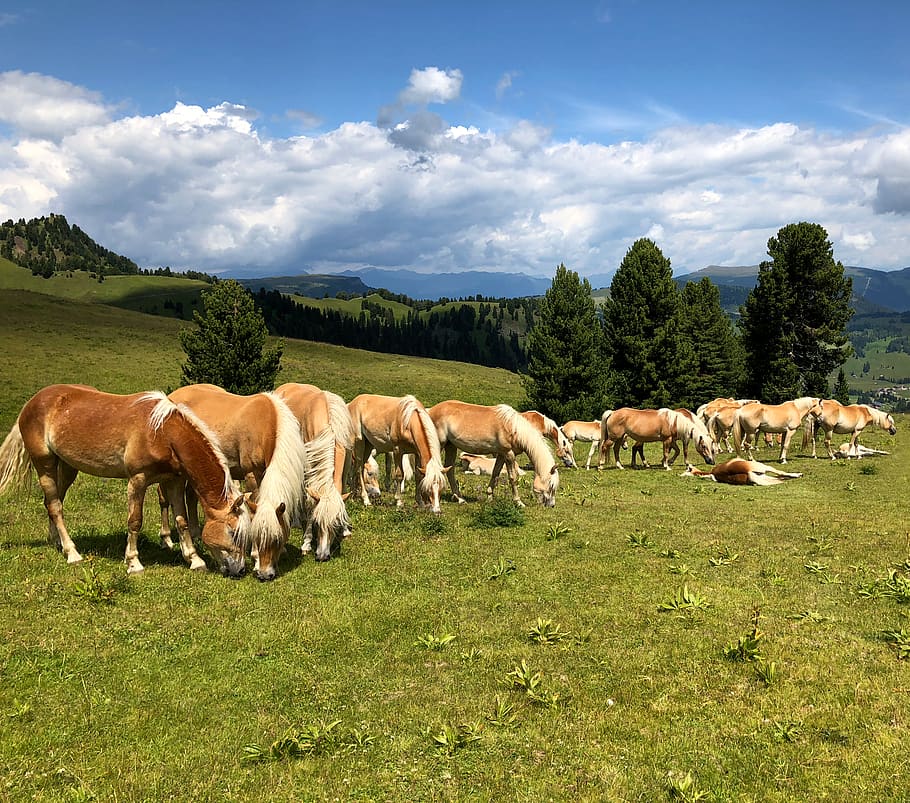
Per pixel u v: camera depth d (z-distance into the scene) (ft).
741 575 32.55
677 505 51.11
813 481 63.46
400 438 43.78
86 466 30.78
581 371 124.77
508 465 49.26
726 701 20.29
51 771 16.87
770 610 27.66
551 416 127.24
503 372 238.48
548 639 24.97
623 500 53.06
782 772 16.75
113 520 39.88
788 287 136.46
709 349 180.96
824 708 19.66
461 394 169.78
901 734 18.12
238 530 29.76
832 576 31.83
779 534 40.63
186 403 36.45
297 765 17.40
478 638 25.35
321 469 34.14
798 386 138.62
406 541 37.32
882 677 21.42
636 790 16.22
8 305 212.23
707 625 26.07
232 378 101.86
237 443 34.12
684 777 16.42
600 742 18.29
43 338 171.63
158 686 21.27
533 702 20.42
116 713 19.65
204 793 16.34
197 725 19.29
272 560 30.35
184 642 24.26
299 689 21.44
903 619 26.14
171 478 30.94
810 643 24.17
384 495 51.67
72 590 27.66
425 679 22.20
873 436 107.14
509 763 17.44
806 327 137.49
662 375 138.00
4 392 109.81
